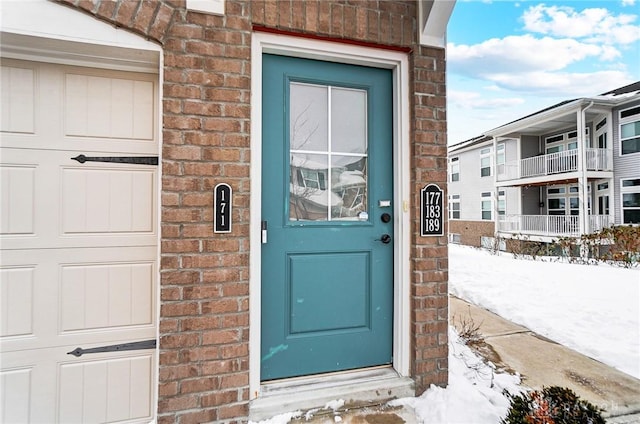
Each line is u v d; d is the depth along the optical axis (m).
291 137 1.99
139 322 1.77
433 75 2.03
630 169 9.20
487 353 2.55
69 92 1.70
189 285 1.62
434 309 2.01
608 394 1.99
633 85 10.41
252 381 1.79
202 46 1.65
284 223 1.93
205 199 1.64
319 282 1.99
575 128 10.84
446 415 1.76
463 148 15.16
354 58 1.98
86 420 1.69
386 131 2.13
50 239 1.66
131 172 1.78
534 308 3.72
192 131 1.63
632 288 4.72
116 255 1.75
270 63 1.91
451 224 16.39
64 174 1.68
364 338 2.07
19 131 1.62
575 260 7.91
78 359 1.68
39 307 1.63
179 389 1.60
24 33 1.45
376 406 1.87
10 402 1.59
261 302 1.88
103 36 1.53
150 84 1.81
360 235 2.07
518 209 12.45
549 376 2.19
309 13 1.82
